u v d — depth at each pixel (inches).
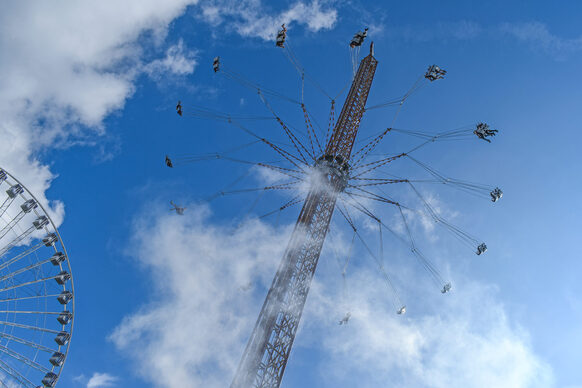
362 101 3956.7
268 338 2608.3
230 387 2434.8
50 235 2667.3
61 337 2566.4
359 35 3703.3
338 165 3321.9
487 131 3270.2
